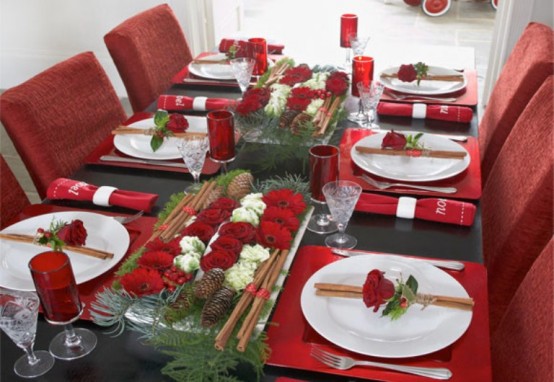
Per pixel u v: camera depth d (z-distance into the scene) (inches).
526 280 45.6
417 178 57.3
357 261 45.6
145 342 38.8
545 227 52.5
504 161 66.9
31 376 37.6
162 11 96.7
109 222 51.9
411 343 38.1
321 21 229.5
